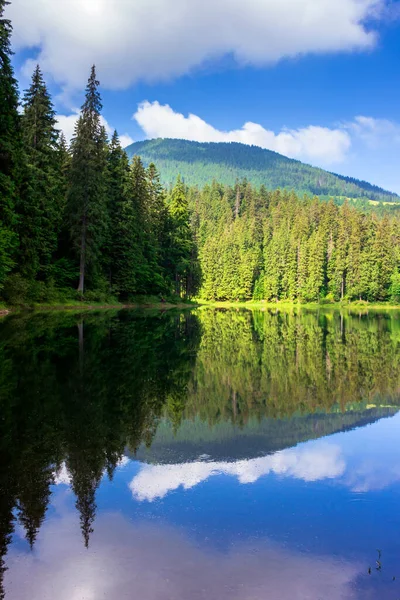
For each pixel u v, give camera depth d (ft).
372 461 19.51
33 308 93.97
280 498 15.57
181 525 13.60
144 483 16.44
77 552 12.15
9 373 32.96
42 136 105.70
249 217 419.13
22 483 16.20
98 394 28.60
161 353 47.70
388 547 12.64
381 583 11.05
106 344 50.55
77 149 110.63
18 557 11.94
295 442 21.83
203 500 15.28
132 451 19.54
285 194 489.67
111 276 133.90
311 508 14.89
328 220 316.19
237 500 15.30
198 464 18.49
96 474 17.11
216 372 38.75
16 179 81.87
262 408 27.91
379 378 38.17
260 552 12.27
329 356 50.62
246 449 20.57
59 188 113.39
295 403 29.43
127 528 13.37
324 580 11.14
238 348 55.31
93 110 112.16
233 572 11.36
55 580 11.00
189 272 202.08
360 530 13.52
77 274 112.78
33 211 90.84
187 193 490.08
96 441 20.49
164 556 12.01
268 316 143.02
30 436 20.85
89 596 10.40
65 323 70.38
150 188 177.47
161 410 26.11
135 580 11.00
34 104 104.47
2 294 86.79
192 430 22.80
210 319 111.55
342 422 25.55
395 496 15.93
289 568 11.60
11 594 10.50
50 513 14.17
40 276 104.99
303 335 76.64
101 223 113.70
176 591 10.59
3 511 14.28
